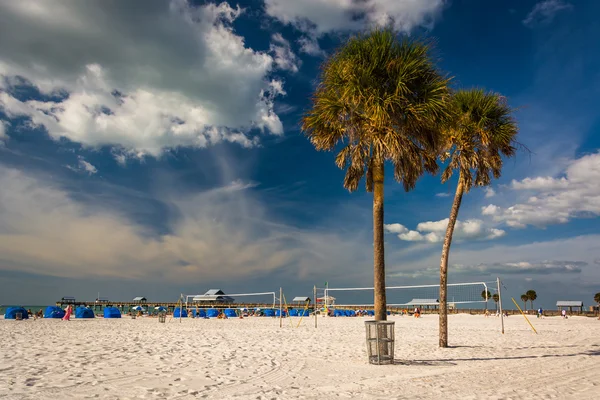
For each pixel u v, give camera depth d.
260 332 19.94
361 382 7.29
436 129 10.45
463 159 12.91
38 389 6.32
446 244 13.51
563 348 13.20
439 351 12.06
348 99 10.01
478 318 42.72
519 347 13.36
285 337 16.88
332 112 10.17
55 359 9.64
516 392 6.45
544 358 10.63
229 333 19.16
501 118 13.13
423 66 10.04
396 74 9.82
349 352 11.62
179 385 6.85
